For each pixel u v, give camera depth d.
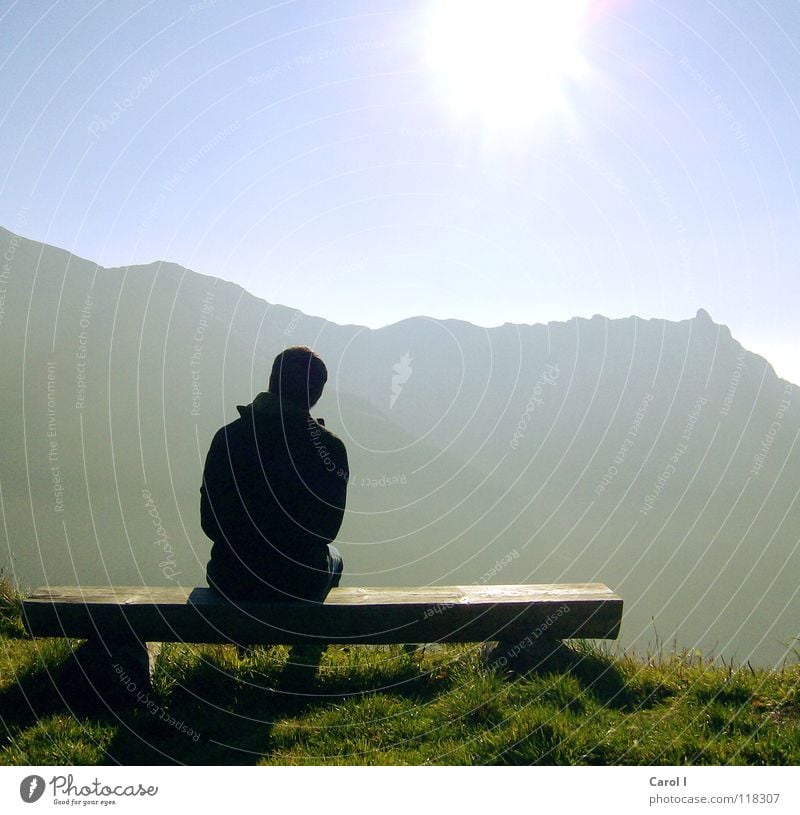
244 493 3.96
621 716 3.60
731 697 3.80
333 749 3.43
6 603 5.23
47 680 3.89
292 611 3.91
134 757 3.35
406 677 4.18
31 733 3.46
